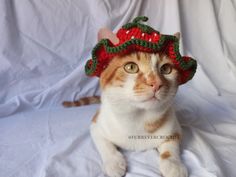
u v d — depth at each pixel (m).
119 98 0.26
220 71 0.50
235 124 0.37
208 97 0.45
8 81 0.42
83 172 0.28
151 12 0.48
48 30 0.43
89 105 0.44
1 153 0.32
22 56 0.42
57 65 0.44
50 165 0.29
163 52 0.26
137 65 0.26
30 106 0.43
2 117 0.41
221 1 0.51
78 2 0.43
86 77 0.45
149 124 0.29
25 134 0.36
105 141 0.31
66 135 0.35
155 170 0.28
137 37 0.25
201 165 0.28
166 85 0.26
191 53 0.51
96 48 0.26
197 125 0.37
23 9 0.41
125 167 0.28
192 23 0.51
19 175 0.29
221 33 0.51
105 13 0.44
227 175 0.28
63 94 0.45
